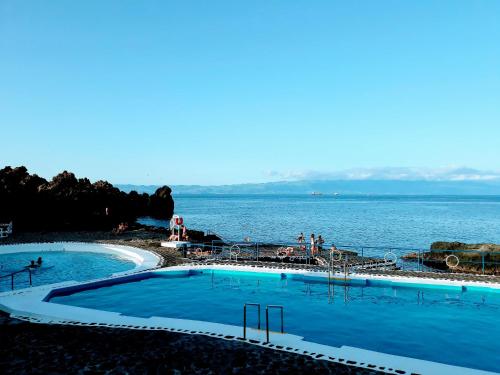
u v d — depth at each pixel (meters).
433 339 10.68
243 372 7.41
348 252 27.22
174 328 10.04
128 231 37.78
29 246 26.83
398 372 7.43
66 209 45.41
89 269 21.80
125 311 13.33
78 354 8.30
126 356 8.17
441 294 15.27
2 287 17.75
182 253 24.02
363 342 10.48
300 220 69.50
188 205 147.62
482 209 117.25
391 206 139.88
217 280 17.81
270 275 18.34
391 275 17.22
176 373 7.37
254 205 147.75
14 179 46.81
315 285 16.86
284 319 12.41
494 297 14.78
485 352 9.81
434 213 93.50
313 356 8.20
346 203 175.75
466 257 24.64
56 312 11.38
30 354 8.30
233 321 12.19
